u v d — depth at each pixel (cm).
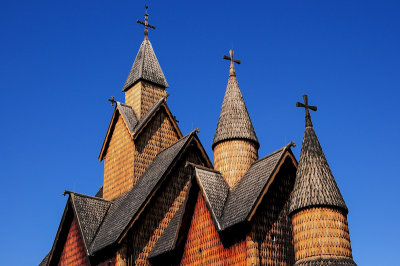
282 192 3350
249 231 3080
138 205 3741
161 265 3653
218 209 3322
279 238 3200
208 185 3466
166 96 4594
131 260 3591
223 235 3259
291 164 3369
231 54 4138
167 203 3888
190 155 4131
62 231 4141
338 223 2859
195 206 3553
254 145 3738
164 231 3794
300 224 2903
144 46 4981
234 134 3697
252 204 3094
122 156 4419
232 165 3619
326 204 2867
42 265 4534
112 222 3894
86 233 3884
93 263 3794
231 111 3822
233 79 4025
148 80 4719
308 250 2823
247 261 3031
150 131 4431
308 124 3203
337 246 2802
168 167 3922
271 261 3102
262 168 3384
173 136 4575
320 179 2961
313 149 3092
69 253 4056
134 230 3672
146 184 3988
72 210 4100
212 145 3797
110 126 4647
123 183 4300
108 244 3612
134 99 4697
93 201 4162
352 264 2773
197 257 3403
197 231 3472
